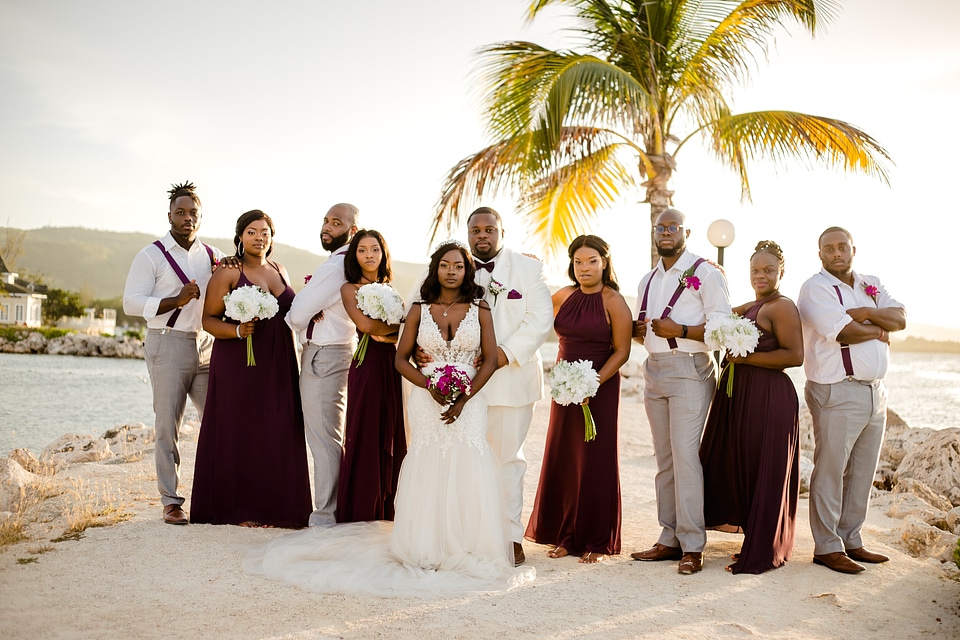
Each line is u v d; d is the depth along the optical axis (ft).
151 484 23.24
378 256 18.47
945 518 21.77
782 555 16.83
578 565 16.80
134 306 18.83
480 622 13.07
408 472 16.46
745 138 34.22
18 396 62.49
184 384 19.54
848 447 16.80
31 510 19.57
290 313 19.02
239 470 19.19
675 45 35.27
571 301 18.40
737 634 12.79
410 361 18.40
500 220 18.13
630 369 71.72
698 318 17.29
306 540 16.76
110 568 15.26
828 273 17.40
